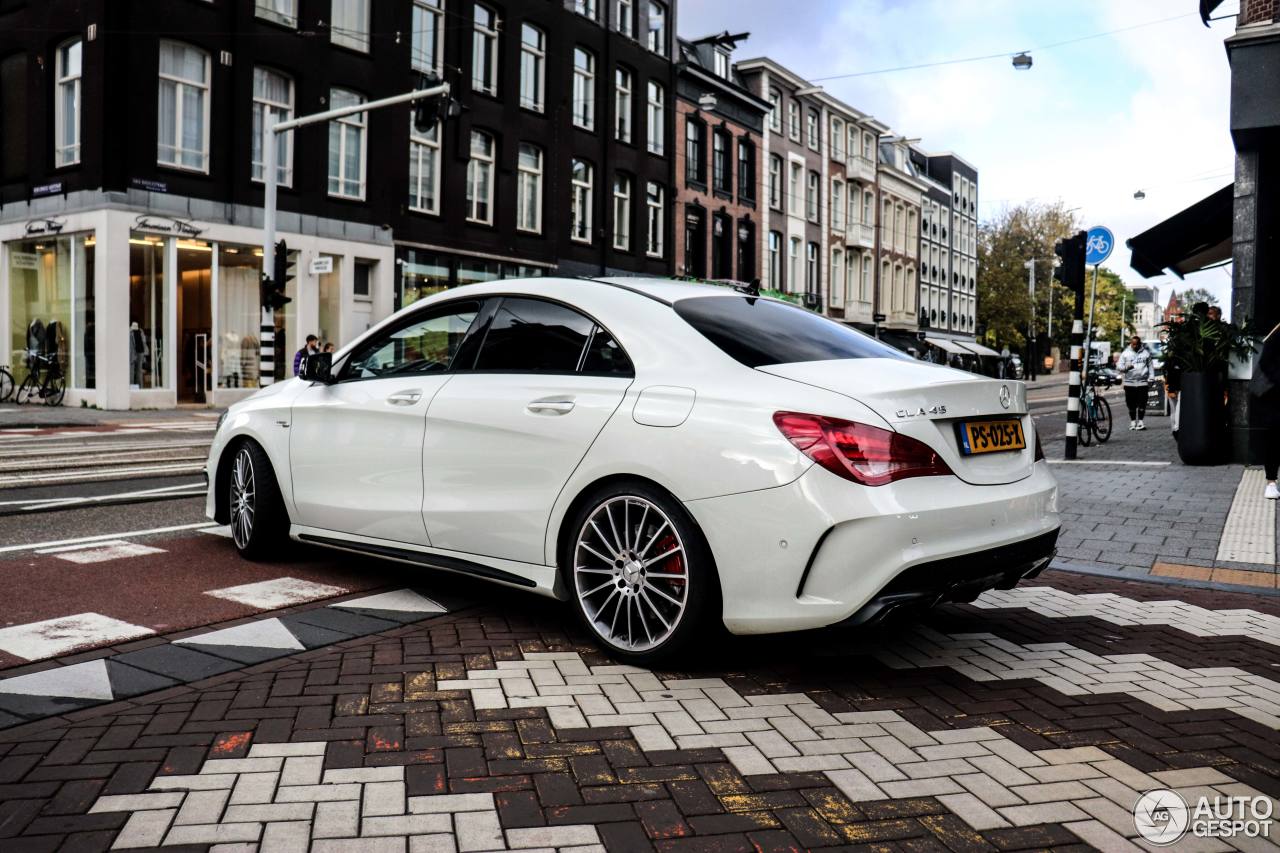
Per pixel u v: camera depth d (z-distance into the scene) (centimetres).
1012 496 372
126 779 269
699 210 3775
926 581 340
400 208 2600
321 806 255
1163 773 284
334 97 2453
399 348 496
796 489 337
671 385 379
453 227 2739
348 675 363
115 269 2042
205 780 269
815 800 264
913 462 342
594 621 392
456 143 2730
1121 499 882
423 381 471
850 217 5156
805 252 4644
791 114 4466
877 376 369
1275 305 1212
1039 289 6738
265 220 1836
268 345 1823
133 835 238
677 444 362
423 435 457
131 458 1144
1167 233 1372
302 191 2370
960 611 479
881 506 331
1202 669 387
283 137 2342
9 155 2261
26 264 2238
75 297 2120
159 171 2106
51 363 2169
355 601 473
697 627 362
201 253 2208
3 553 575
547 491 404
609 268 3269
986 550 356
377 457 478
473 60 2773
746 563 347
